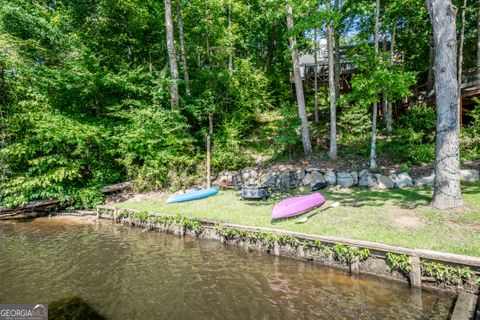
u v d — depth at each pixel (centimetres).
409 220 616
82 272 586
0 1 1277
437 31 661
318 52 2306
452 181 644
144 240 798
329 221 670
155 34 1741
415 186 905
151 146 1277
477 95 1216
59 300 477
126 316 425
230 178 1261
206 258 644
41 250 729
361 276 508
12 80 1191
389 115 1338
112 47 1638
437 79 666
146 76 1468
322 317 396
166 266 607
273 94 2009
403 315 389
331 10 1088
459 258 422
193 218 805
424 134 1230
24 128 1168
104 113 1427
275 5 1145
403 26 1502
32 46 1330
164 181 1262
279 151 1426
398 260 468
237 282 520
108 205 1116
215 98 1588
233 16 1881
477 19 1427
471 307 368
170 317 418
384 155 1171
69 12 1472
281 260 608
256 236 661
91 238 832
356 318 389
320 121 1697
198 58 1739
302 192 1019
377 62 934
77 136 1138
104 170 1305
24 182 1102
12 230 939
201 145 1494
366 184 979
